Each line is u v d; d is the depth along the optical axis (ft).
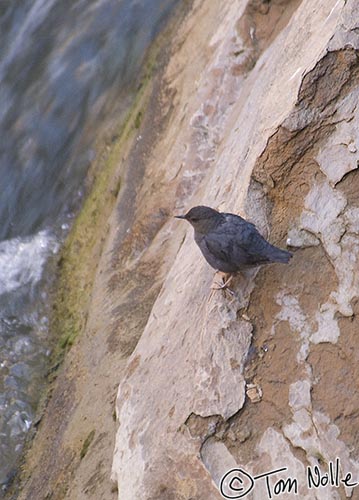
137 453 33.45
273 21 50.60
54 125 69.00
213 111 49.93
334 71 35.27
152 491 31.91
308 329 32.30
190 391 32.73
